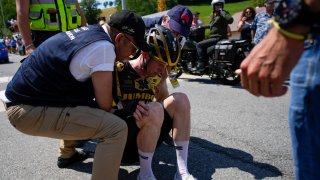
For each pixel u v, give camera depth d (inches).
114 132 82.2
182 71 312.0
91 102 87.2
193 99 221.5
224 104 203.5
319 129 49.7
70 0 127.1
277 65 43.6
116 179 84.5
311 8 41.0
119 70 98.1
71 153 115.9
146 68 95.7
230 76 273.3
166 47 91.4
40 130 86.0
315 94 49.0
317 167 52.0
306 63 49.7
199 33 308.3
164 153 123.9
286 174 106.0
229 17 291.1
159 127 95.1
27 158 125.8
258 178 103.7
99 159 82.9
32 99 85.2
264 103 202.2
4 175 112.0
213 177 105.1
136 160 104.9
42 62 84.0
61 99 84.7
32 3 118.3
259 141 135.2
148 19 158.1
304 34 42.7
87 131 83.7
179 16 123.6
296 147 54.2
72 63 81.7
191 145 132.6
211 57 288.7
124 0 390.9
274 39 43.8
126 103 99.8
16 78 88.6
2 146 139.1
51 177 109.6
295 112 52.5
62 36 85.5
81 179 107.4
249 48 271.9
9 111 87.6
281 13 43.0
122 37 87.4
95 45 81.7
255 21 274.7
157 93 115.9
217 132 147.9
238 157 119.7
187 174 98.6
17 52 1037.8
